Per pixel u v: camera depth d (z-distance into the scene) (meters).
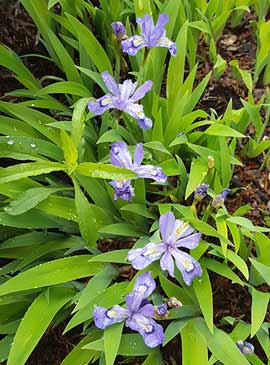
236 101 0.33
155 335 0.22
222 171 0.27
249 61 0.35
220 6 0.34
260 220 0.29
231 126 0.30
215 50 0.34
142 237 0.26
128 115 0.29
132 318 0.22
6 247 0.26
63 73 0.35
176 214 0.28
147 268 0.25
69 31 0.33
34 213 0.26
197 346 0.23
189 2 0.34
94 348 0.22
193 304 0.25
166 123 0.30
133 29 0.34
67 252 0.26
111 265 0.26
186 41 0.31
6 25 0.35
